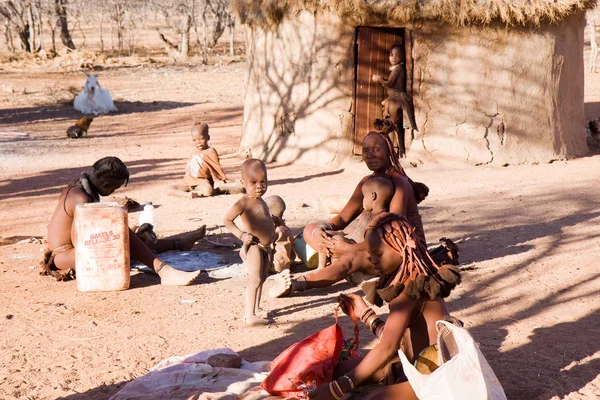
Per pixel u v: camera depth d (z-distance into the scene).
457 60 13.00
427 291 3.84
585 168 12.73
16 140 17.95
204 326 5.88
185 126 20.59
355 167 13.01
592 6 13.51
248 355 5.27
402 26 13.05
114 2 50.59
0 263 7.88
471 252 7.86
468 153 13.13
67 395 4.64
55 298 6.64
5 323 6.00
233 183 11.82
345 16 13.09
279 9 13.78
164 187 12.17
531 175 12.26
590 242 8.05
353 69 13.29
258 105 14.68
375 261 4.01
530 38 13.01
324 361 4.29
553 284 6.70
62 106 25.64
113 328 5.86
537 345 5.27
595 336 5.42
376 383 4.30
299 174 12.92
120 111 24.44
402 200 5.57
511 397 4.44
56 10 45.44
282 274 6.45
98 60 42.28
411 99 13.12
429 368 3.83
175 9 60.06
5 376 4.95
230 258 7.88
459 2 12.59
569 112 13.86
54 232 7.22
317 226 5.95
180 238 8.05
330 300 6.51
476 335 5.52
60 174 13.52
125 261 6.80
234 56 47.09
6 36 48.78
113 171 7.05
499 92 13.04
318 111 13.62
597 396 4.41
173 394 4.39
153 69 38.94
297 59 13.78
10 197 11.66
